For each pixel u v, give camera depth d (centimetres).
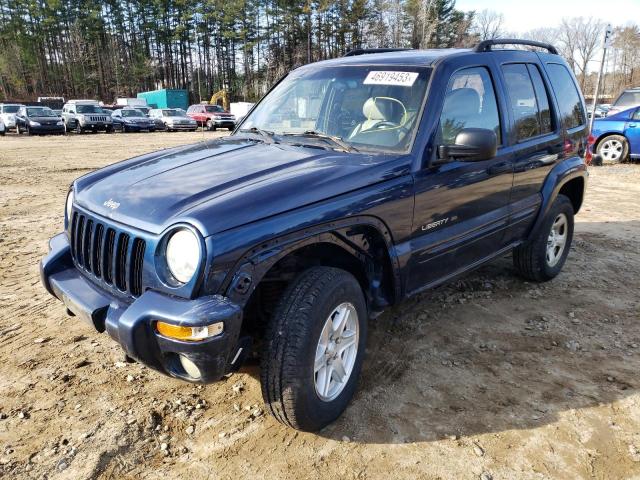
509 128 390
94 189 301
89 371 335
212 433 279
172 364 240
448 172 328
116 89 7106
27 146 2002
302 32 5825
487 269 522
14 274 505
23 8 6769
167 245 237
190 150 346
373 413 296
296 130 361
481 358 355
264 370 250
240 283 230
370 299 310
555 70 471
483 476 251
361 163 292
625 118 1212
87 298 268
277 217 243
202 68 7294
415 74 337
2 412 293
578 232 667
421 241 321
